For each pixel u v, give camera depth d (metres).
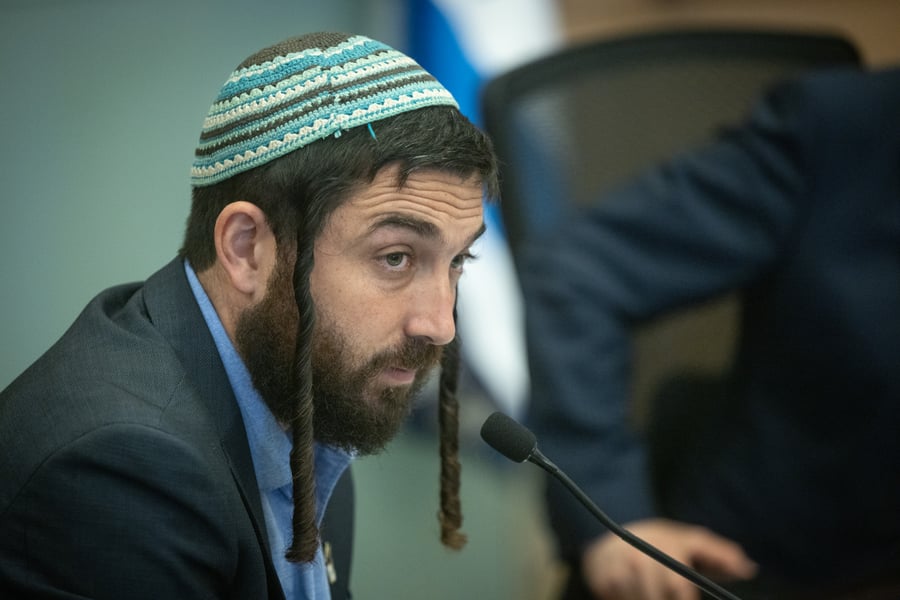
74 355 3.08
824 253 5.23
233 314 3.22
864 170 5.20
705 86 6.00
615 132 5.85
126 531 2.79
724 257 5.34
